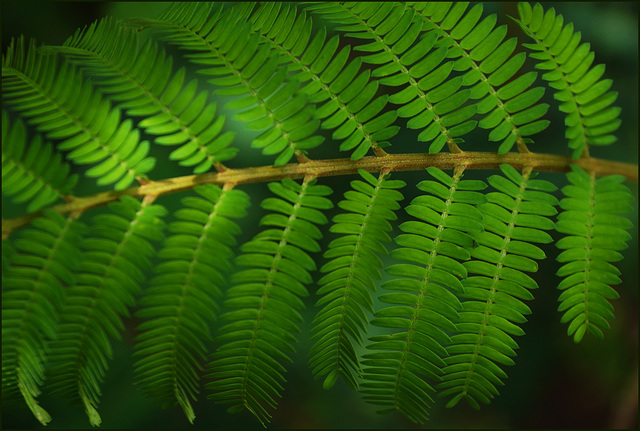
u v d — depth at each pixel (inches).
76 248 13.4
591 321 14.1
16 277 13.4
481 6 14.1
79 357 13.6
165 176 18.3
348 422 22.8
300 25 14.1
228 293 13.6
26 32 20.8
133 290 13.5
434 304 13.8
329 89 14.0
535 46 14.2
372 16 14.2
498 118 14.2
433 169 14.0
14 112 18.2
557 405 23.5
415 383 14.0
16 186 13.4
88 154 13.6
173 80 13.7
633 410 22.1
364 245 13.8
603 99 14.3
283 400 22.8
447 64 14.1
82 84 13.6
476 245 13.9
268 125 13.9
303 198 13.8
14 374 13.5
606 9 21.4
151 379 13.7
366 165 14.1
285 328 13.7
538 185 14.1
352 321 13.8
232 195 13.7
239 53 13.9
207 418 21.6
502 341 13.9
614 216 14.1
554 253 21.4
